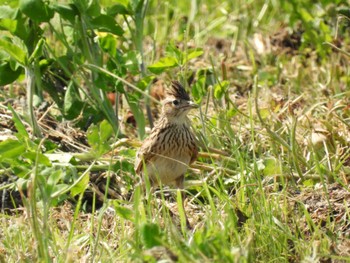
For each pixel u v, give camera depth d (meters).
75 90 13.51
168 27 17.09
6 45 12.05
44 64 13.11
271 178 11.39
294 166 11.77
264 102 13.99
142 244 9.31
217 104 13.17
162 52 16.09
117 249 9.58
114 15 13.32
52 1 12.80
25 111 13.34
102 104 13.25
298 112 13.27
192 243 8.56
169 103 11.45
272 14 17.36
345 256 9.38
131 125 14.01
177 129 11.47
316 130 12.08
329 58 15.63
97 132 10.72
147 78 13.08
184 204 11.30
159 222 10.05
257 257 9.44
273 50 16.23
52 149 11.99
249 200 10.72
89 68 13.01
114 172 12.04
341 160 11.92
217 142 12.49
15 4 12.50
